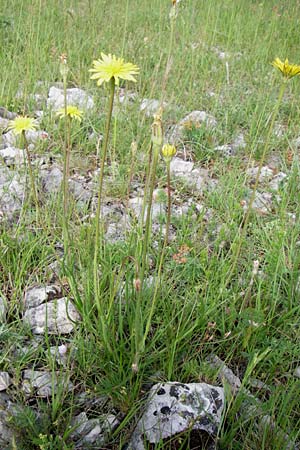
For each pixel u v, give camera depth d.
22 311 0.64
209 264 0.72
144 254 0.49
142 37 1.54
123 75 0.45
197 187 0.94
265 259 0.74
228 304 0.65
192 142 1.07
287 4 1.98
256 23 1.77
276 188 0.95
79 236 0.73
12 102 1.15
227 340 0.60
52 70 1.31
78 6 1.73
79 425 0.48
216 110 1.20
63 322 0.61
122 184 0.88
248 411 0.52
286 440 0.49
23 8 1.63
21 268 0.68
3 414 0.50
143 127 1.05
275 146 1.09
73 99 1.16
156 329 0.60
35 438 0.47
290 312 0.63
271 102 1.26
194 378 0.55
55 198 0.82
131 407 0.51
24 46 1.35
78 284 0.65
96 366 0.55
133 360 0.53
